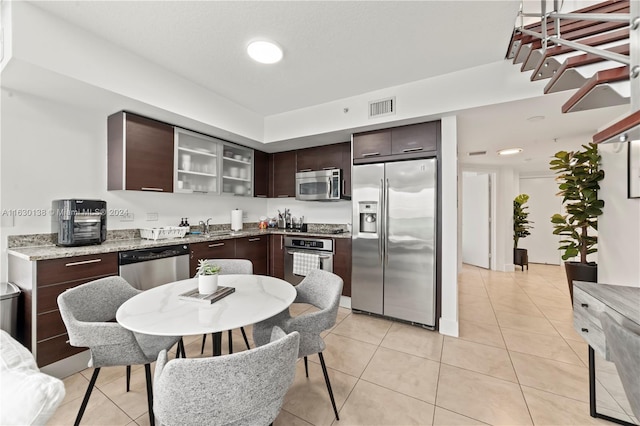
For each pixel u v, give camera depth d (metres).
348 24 1.90
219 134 3.34
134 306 1.42
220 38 2.06
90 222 2.34
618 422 1.52
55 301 1.91
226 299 1.53
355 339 2.56
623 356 0.97
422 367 2.08
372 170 3.12
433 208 2.74
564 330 2.74
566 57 1.78
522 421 1.55
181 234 3.08
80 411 1.39
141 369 2.06
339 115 3.18
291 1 1.69
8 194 2.13
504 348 2.38
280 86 2.86
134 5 1.72
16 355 0.68
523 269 5.57
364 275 3.15
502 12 1.77
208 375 0.81
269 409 1.00
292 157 4.17
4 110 2.10
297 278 3.73
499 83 2.35
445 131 2.72
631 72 1.10
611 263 2.85
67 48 1.88
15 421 0.54
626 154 2.62
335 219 4.13
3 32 1.75
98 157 2.64
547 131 3.22
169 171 2.90
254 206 4.55
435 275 2.75
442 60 2.34
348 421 1.54
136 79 2.30
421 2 1.69
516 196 5.76
